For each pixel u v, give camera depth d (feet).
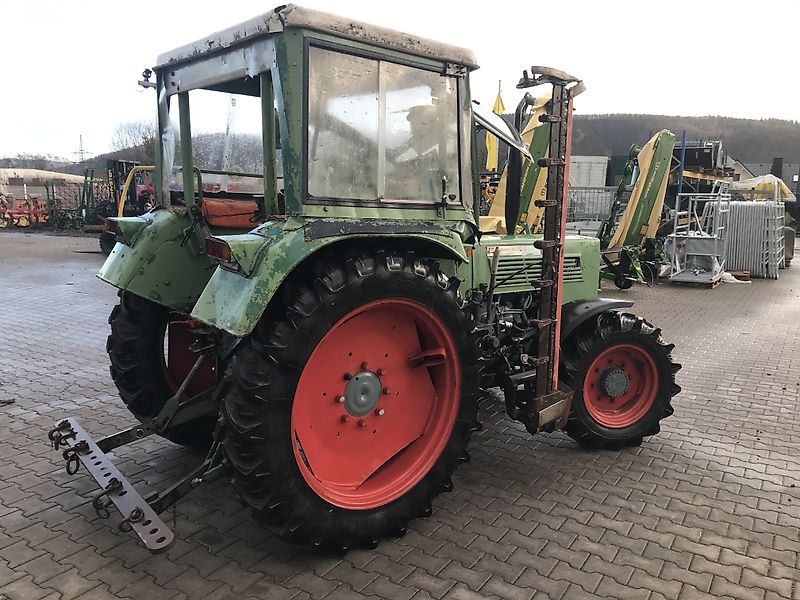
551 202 11.21
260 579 8.82
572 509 11.01
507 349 12.59
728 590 8.77
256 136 12.83
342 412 9.82
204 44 10.03
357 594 8.53
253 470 8.43
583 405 13.25
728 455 13.50
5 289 34.19
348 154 9.32
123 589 8.54
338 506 9.20
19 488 11.35
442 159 10.55
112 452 12.96
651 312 30.83
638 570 9.21
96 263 47.01
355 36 9.05
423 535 10.10
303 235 8.64
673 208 51.98
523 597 8.52
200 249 11.82
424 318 9.96
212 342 10.19
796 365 20.94
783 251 51.39
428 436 10.59
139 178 59.26
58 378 18.02
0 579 8.70
